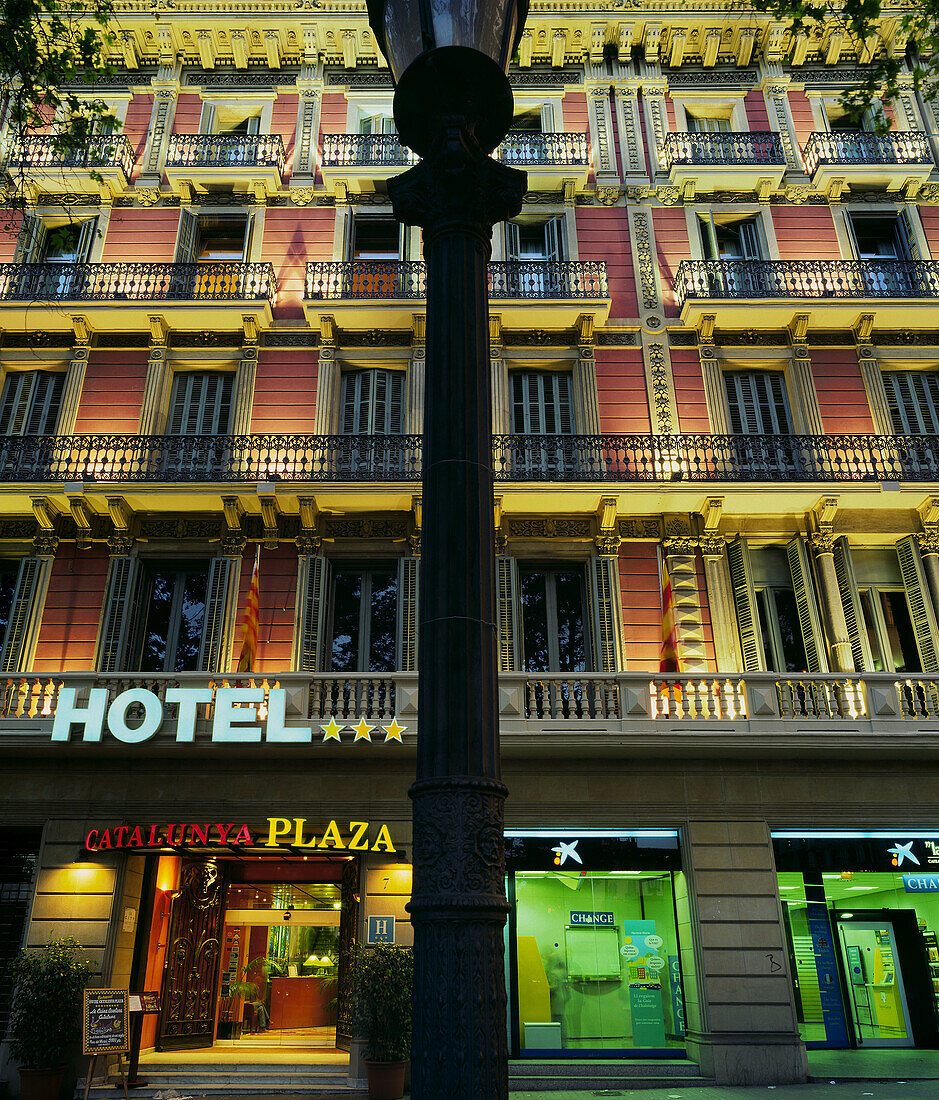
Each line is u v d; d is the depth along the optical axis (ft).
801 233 60.90
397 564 53.52
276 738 43.42
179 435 54.13
